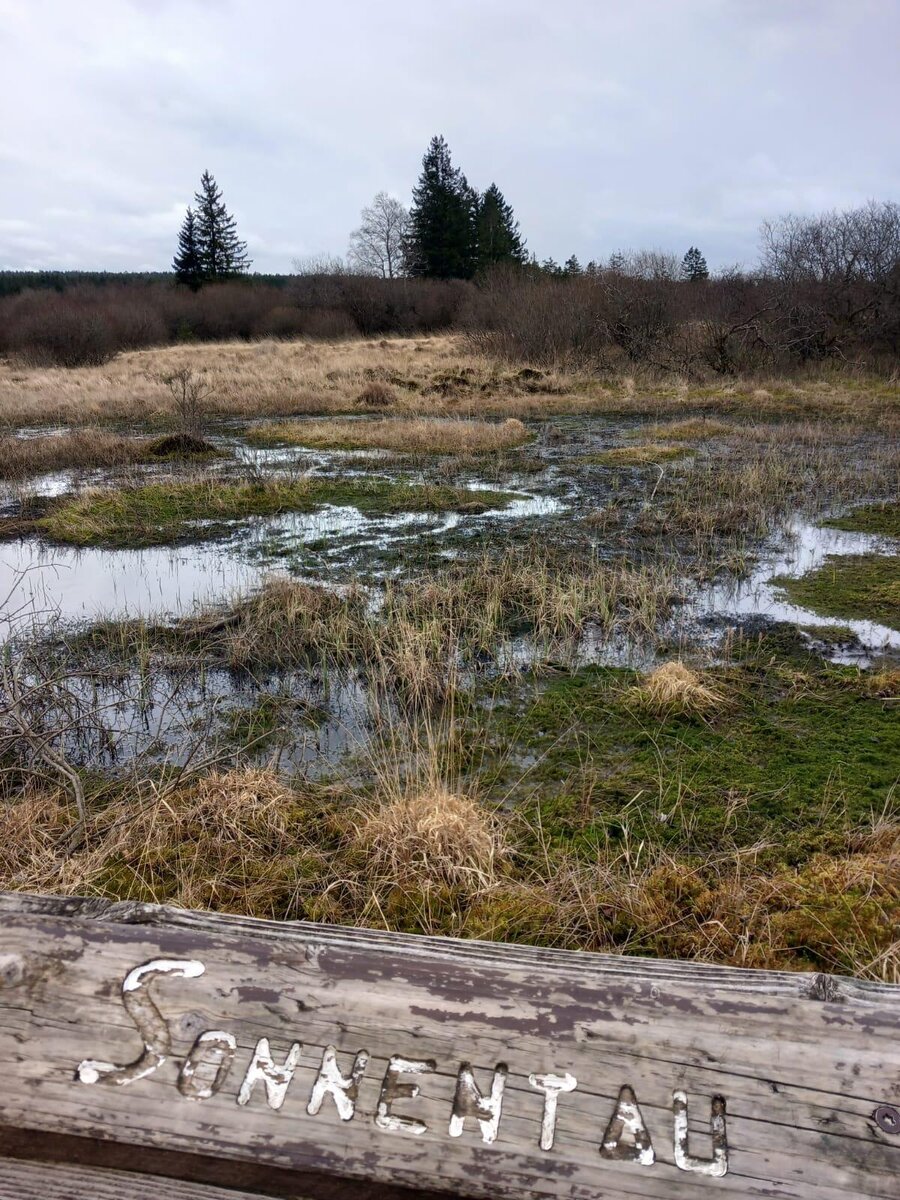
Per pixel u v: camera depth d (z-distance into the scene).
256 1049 1.22
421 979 1.28
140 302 42.94
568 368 21.66
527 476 11.21
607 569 7.24
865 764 4.06
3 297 48.50
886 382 19.02
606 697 4.89
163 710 4.84
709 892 3.08
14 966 1.31
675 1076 1.16
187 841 3.50
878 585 6.76
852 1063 1.15
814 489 9.98
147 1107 1.19
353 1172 1.12
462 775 4.11
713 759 4.15
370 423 15.84
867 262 21.81
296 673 5.41
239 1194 1.16
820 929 2.84
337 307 43.16
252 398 19.08
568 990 1.25
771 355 20.77
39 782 4.13
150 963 1.31
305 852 3.43
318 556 7.90
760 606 6.39
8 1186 1.18
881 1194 1.06
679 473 11.07
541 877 3.20
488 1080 1.18
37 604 6.78
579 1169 1.10
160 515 9.54
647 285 23.34
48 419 17.41
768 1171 1.08
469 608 6.27
